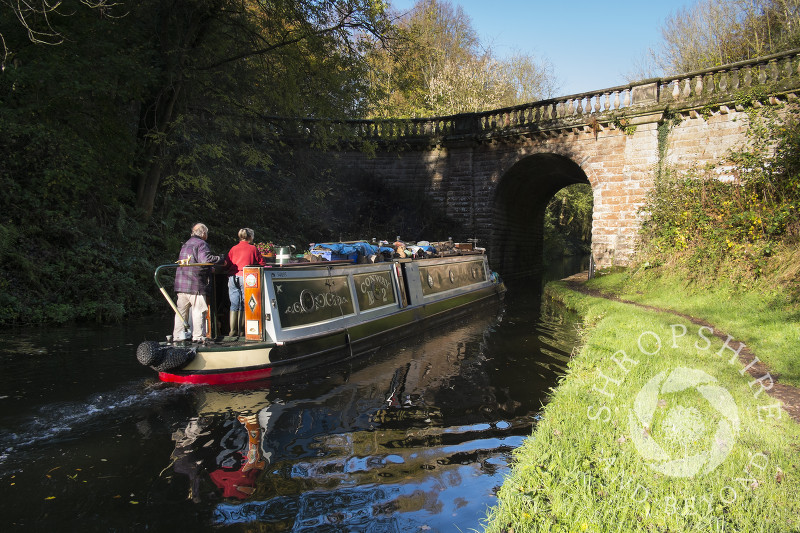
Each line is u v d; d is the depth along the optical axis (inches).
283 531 112.2
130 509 121.1
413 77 629.9
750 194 485.1
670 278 505.0
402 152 959.0
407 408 202.7
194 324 235.9
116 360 251.9
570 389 187.3
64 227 394.6
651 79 689.6
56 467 143.1
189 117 533.0
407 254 415.8
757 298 375.6
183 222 553.9
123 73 422.0
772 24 976.9
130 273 412.5
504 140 869.2
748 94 595.2
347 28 569.0
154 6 462.0
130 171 489.7
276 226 682.2
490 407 204.7
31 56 402.3
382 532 111.8
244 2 531.8
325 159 898.7
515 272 1046.4
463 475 141.8
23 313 331.6
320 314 283.4
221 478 138.6
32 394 200.2
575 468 121.1
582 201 1743.4
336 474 141.7
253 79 590.2
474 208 909.8
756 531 94.0
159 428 174.7
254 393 217.2
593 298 500.7
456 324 425.4
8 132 386.0
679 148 669.9
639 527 96.8
